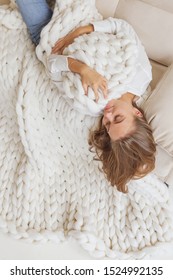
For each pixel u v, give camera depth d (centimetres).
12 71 133
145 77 126
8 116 139
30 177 133
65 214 132
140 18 130
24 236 128
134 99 126
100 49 119
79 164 136
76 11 126
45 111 133
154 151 122
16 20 134
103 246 127
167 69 127
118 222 130
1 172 135
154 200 131
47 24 127
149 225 129
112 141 123
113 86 118
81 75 117
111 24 126
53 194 134
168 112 119
